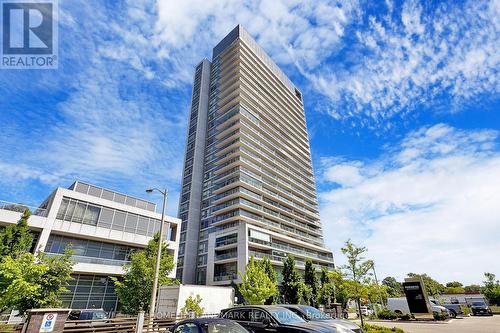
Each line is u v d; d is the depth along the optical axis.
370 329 16.17
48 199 29.69
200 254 52.41
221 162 61.62
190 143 69.44
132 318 15.38
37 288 17.02
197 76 82.19
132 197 36.28
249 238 46.47
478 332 16.62
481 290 64.75
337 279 22.64
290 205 66.12
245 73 74.88
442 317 26.23
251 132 65.81
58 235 27.23
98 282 28.48
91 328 13.47
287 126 82.62
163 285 22.14
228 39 83.81
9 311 20.28
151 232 33.75
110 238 29.91
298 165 79.50
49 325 10.66
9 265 15.55
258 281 27.75
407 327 20.52
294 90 97.75
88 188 33.03
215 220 55.06
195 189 61.09
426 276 71.75
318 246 67.88
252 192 56.81
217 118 70.25
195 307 20.81
